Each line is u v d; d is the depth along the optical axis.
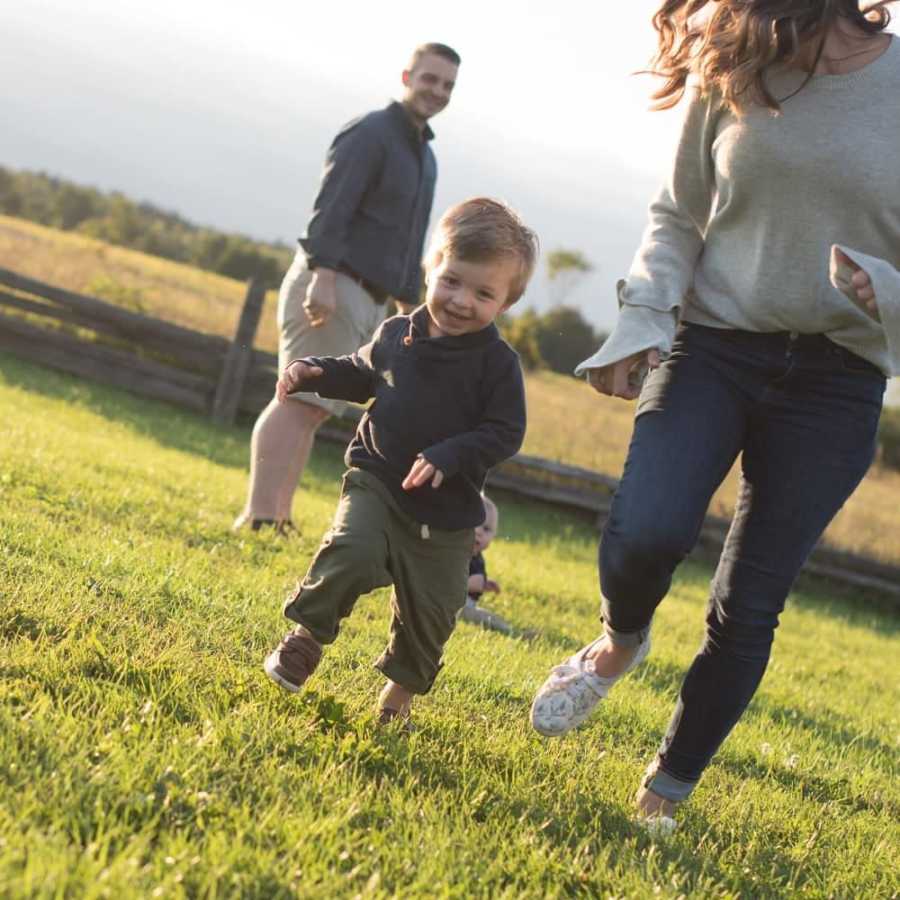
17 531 5.19
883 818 4.39
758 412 3.35
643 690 5.80
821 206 3.18
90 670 3.49
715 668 3.38
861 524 16.56
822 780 4.77
